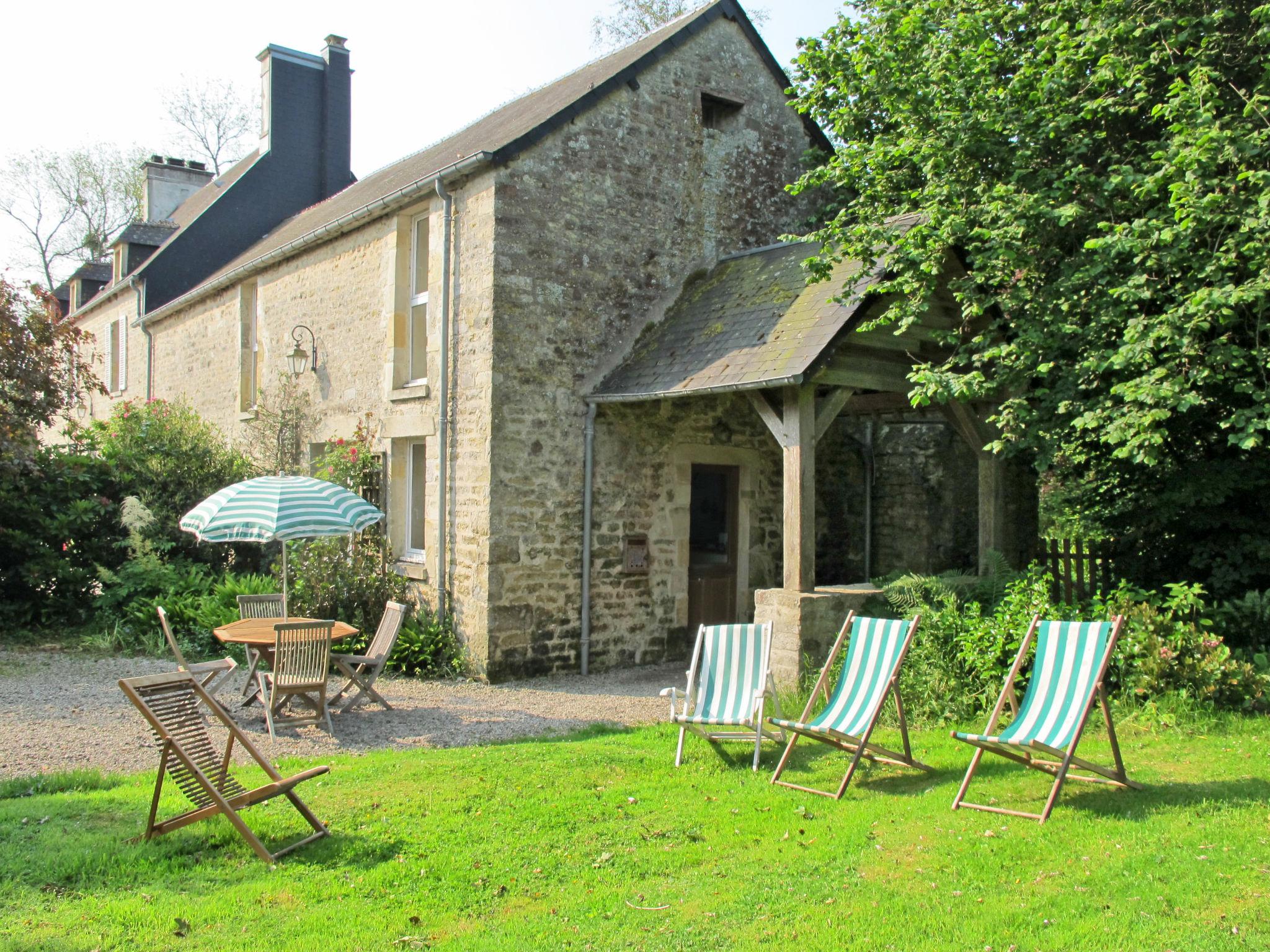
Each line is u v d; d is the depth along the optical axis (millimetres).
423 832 4691
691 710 6660
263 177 19219
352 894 3975
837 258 8117
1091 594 8305
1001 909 3750
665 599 10281
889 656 5852
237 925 3684
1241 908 3697
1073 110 7754
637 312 10188
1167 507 8227
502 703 8180
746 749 6348
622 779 5656
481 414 9164
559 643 9469
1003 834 4586
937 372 7555
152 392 17906
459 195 9641
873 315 8094
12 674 8555
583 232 9773
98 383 13000
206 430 13469
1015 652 7070
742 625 6543
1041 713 5172
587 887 4082
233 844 4500
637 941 3566
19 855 4277
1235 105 7484
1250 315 6902
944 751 6184
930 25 8484
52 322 12250
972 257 7773
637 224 10242
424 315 10672
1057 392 7465
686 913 3807
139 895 3934
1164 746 6020
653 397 8703
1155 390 6289
